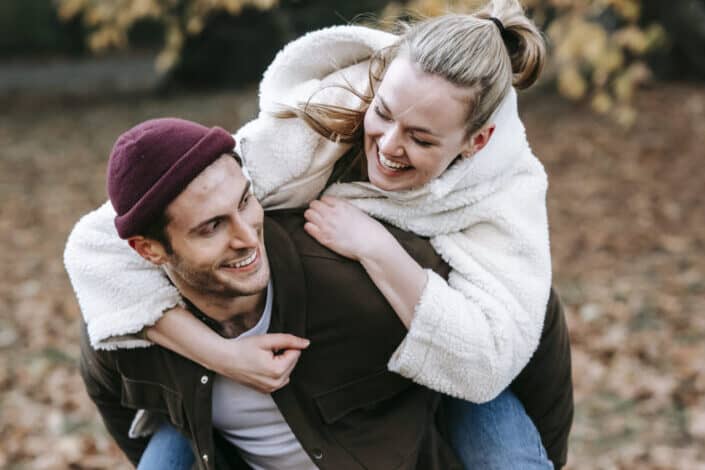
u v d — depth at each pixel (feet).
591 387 14.58
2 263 22.62
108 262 5.79
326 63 6.14
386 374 5.91
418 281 5.62
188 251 5.15
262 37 45.01
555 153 30.22
